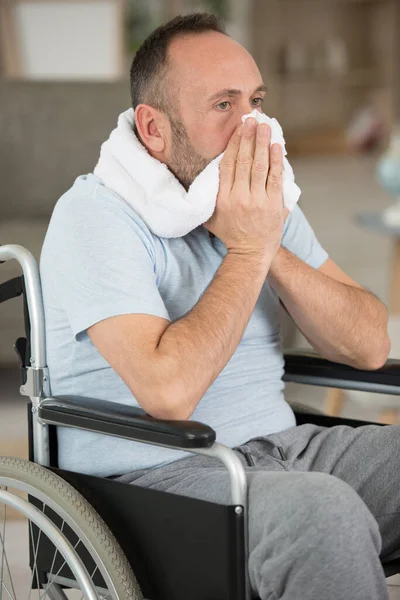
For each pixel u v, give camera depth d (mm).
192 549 2104
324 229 9781
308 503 2000
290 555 1995
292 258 2646
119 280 2258
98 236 2303
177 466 2359
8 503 2307
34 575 2430
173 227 2375
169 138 2473
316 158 15414
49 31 9016
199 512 2078
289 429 2615
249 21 15094
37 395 2389
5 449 4250
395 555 2463
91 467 2377
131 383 2211
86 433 2377
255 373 2607
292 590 2010
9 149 5723
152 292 2281
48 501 2256
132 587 2160
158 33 2480
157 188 2375
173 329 2221
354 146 15766
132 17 13727
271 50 15633
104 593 2283
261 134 2326
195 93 2410
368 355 2676
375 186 12664
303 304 2633
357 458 2537
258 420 2566
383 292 7328
